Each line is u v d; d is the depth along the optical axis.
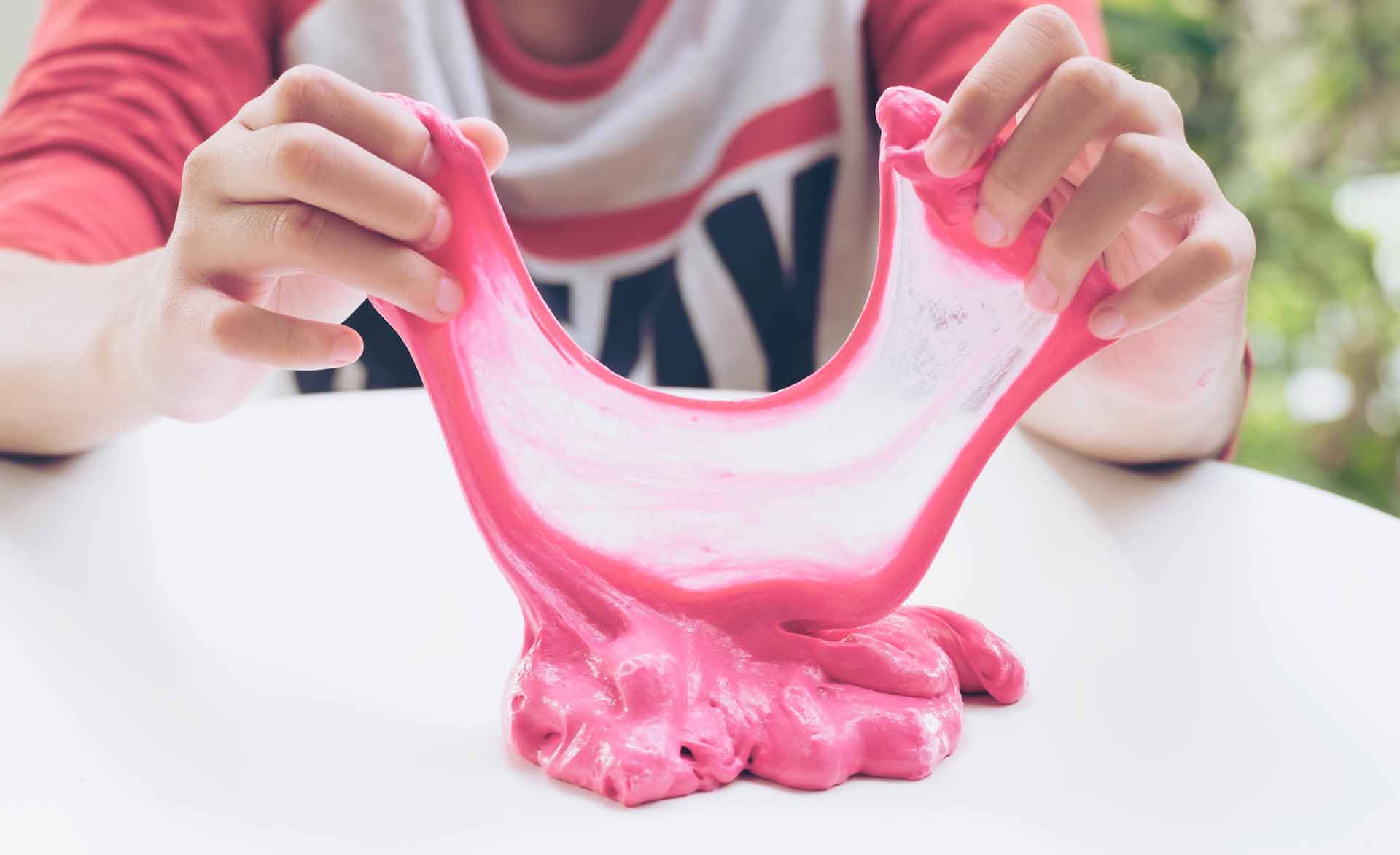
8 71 1.56
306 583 0.64
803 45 1.17
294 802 0.45
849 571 0.54
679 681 0.50
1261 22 1.90
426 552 0.68
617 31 1.24
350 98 0.50
